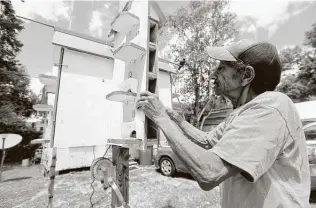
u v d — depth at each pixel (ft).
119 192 4.71
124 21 5.59
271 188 2.11
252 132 1.94
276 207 2.05
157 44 5.20
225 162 1.90
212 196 11.37
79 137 17.79
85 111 18.43
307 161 2.41
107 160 5.05
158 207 9.91
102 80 19.80
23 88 42.09
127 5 6.27
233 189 2.43
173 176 15.66
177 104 34.76
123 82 5.98
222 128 3.41
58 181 14.93
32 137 36.32
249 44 2.65
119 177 5.01
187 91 32.09
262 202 2.12
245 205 2.24
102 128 18.99
